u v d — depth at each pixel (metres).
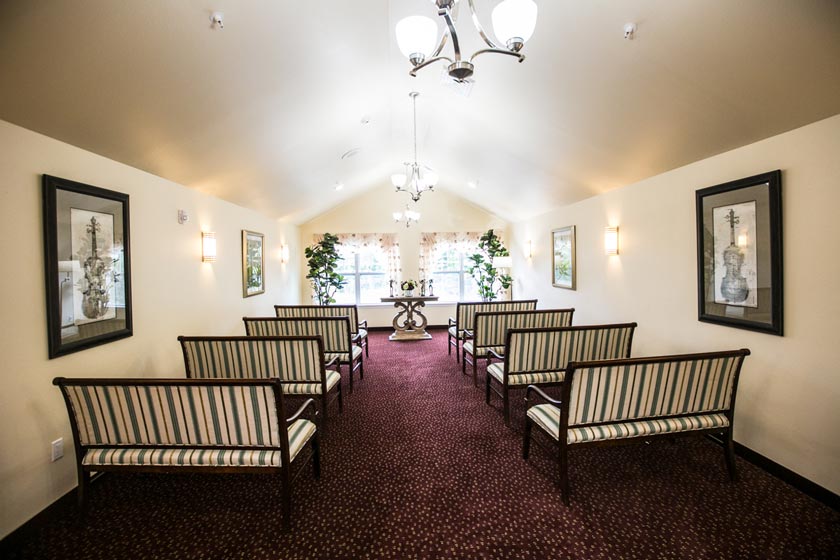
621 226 3.71
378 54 2.74
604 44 2.00
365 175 5.91
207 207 3.70
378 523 1.91
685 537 1.77
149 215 2.82
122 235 2.49
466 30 2.35
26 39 1.44
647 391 2.04
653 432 2.08
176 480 2.32
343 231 7.19
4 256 1.76
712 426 2.15
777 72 1.73
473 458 2.54
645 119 2.49
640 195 3.41
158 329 2.92
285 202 5.14
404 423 3.11
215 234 3.85
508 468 2.40
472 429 2.99
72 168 2.13
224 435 1.87
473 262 7.45
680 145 2.60
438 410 3.38
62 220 2.03
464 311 4.79
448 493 2.15
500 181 5.16
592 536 1.80
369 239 7.20
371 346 5.96
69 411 1.85
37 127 1.88
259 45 2.03
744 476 2.24
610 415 2.06
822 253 1.93
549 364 3.09
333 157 4.42
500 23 1.34
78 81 1.73
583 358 3.13
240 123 2.72
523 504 2.04
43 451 1.93
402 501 2.08
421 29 1.41
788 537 1.76
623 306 3.70
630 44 1.92
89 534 1.85
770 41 1.59
